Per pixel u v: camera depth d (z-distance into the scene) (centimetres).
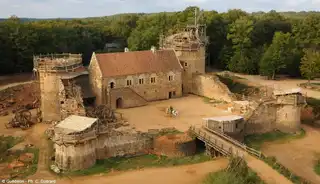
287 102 6600
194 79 8512
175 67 8150
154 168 5244
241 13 14050
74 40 13038
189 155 5650
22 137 6219
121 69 7481
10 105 8200
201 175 4956
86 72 7356
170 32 11038
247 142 6209
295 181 4431
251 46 11819
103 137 5441
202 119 6650
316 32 12350
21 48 11219
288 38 10712
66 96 6462
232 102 7538
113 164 5356
